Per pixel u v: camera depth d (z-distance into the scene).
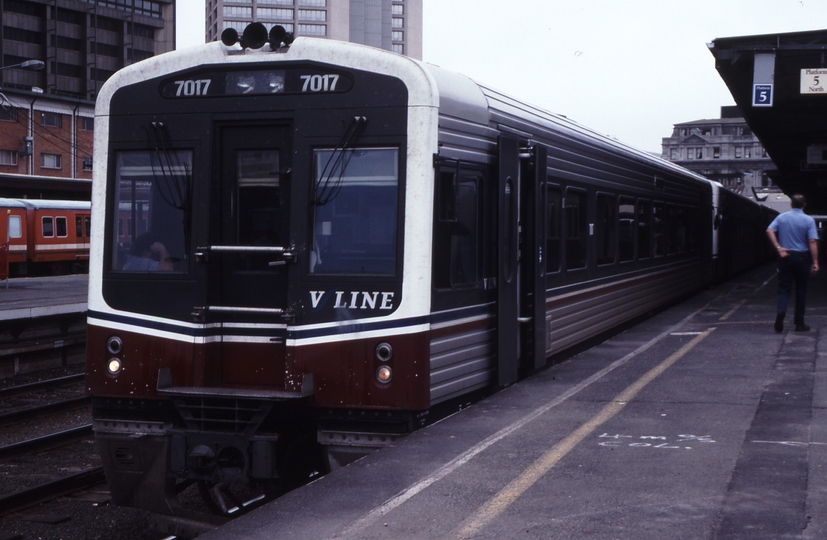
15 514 7.38
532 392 8.33
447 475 5.56
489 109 7.60
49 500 7.73
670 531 4.48
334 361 6.31
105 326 6.70
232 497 7.03
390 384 6.23
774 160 32.91
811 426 6.69
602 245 11.74
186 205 6.57
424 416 6.55
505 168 7.84
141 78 6.71
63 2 93.56
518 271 8.51
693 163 135.12
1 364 15.45
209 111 6.55
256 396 6.15
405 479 5.51
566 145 10.08
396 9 150.62
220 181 6.59
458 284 6.97
